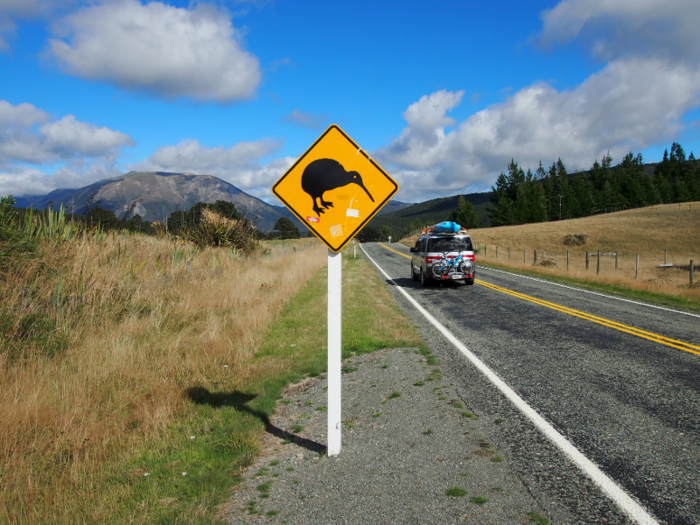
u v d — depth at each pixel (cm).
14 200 778
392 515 252
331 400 331
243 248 1850
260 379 526
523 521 244
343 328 784
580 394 455
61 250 792
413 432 371
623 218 6469
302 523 247
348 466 314
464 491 276
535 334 744
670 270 3084
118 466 320
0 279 646
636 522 242
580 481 287
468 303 1099
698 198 10556
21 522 253
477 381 503
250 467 318
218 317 836
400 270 2147
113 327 661
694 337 711
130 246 1087
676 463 309
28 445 342
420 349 651
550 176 11931
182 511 259
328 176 332
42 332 577
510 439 353
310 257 2406
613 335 728
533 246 5278
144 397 456
